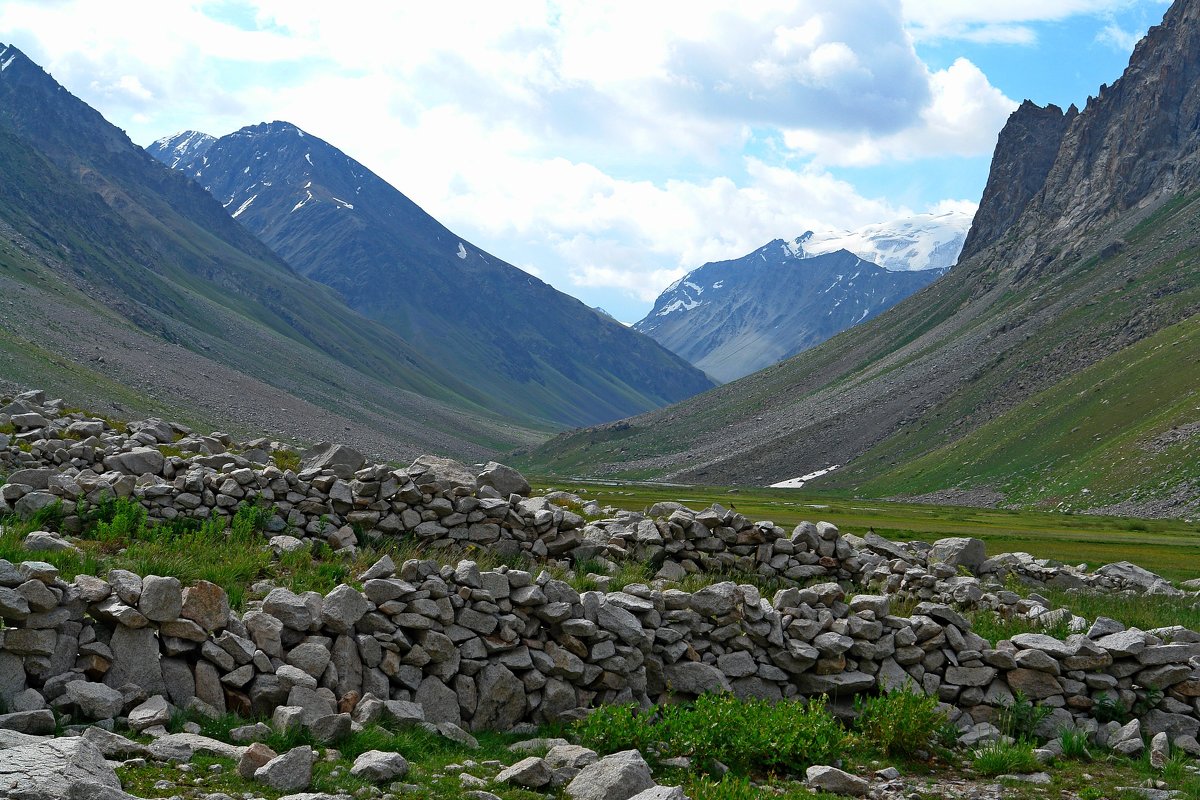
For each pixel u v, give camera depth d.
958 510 130.50
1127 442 157.00
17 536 16.48
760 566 25.30
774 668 17.52
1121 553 56.75
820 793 13.20
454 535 23.56
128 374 191.88
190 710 12.56
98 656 12.39
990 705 17.69
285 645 13.93
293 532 22.44
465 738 13.97
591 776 11.71
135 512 20.64
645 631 16.89
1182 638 18.48
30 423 27.64
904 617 19.72
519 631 15.97
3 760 8.95
